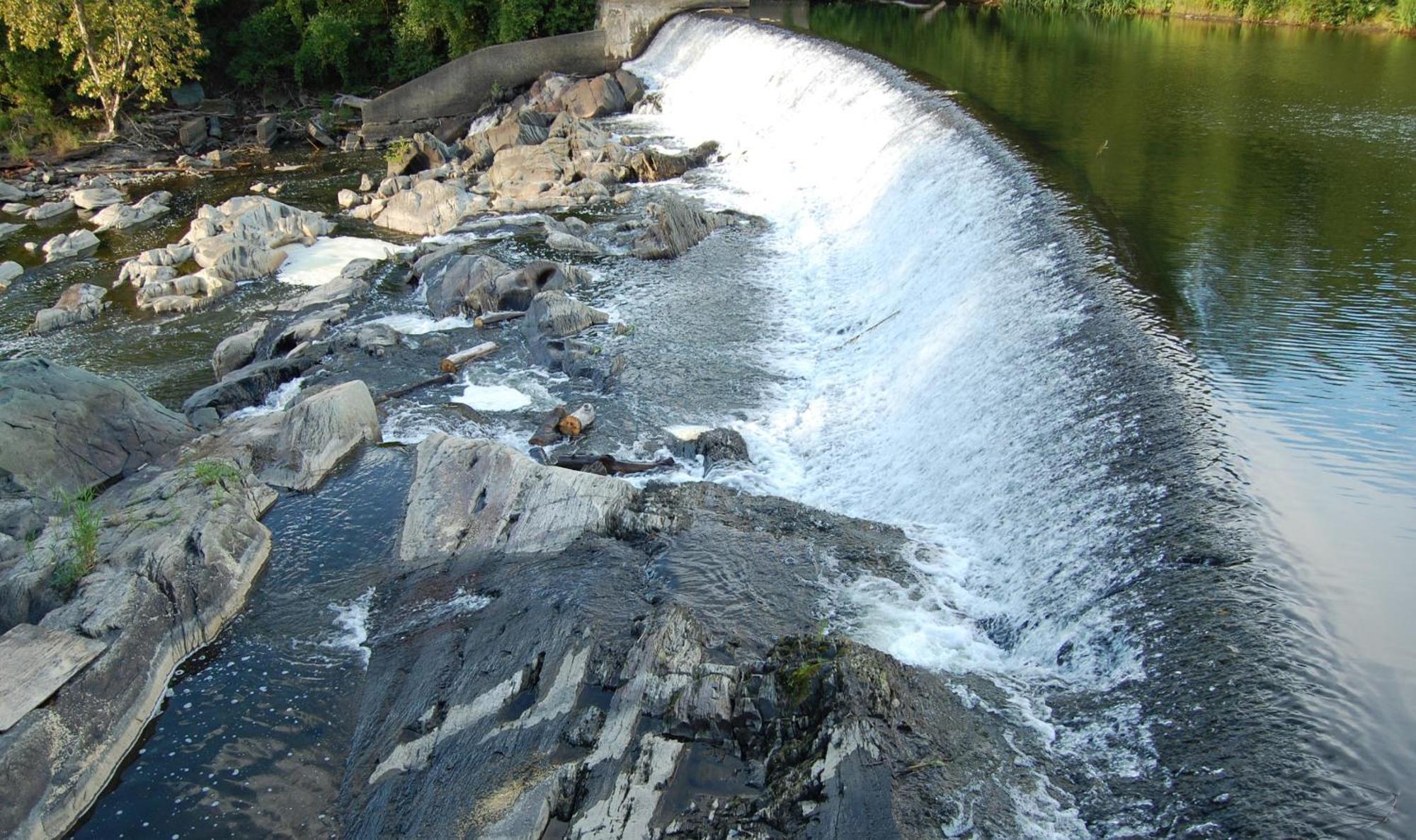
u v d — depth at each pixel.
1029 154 23.78
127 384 20.11
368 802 10.95
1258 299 17.08
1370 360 14.93
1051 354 16.20
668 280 25.77
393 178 35.84
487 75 45.47
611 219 30.52
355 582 14.68
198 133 42.97
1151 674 10.28
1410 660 9.59
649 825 9.73
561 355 21.62
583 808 10.00
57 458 16.70
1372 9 44.06
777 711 10.72
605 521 14.91
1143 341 15.41
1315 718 9.02
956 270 20.97
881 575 13.84
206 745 11.94
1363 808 8.19
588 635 12.25
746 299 24.58
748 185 32.97
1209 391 14.09
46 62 41.16
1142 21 49.91
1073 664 11.31
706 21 44.12
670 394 20.16
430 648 13.01
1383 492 11.93
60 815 10.98
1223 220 20.86
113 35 40.50
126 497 15.91
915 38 46.28
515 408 19.92
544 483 15.40
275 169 40.25
